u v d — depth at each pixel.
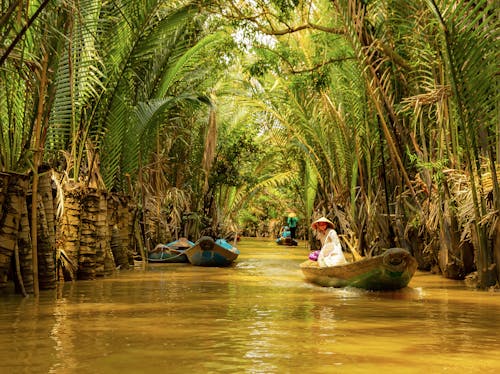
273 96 20.02
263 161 31.98
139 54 12.80
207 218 25.55
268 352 4.69
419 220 13.18
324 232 11.22
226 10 13.55
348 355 4.61
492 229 9.64
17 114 9.01
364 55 11.73
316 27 12.79
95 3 10.69
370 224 15.86
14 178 8.10
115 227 13.98
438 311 7.20
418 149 12.25
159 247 17.31
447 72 9.44
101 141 12.80
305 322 6.24
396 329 5.84
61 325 5.96
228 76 23.80
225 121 26.73
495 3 9.25
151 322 6.18
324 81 13.60
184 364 4.26
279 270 14.37
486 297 8.73
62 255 10.62
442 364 4.32
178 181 23.34
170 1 13.52
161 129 19.03
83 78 11.02
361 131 15.50
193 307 7.43
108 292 9.15
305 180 24.66
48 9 8.19
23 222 8.43
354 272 9.41
